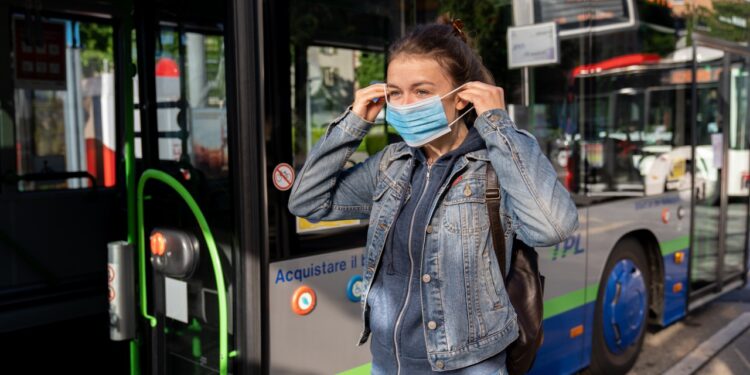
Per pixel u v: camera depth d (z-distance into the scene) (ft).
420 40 5.74
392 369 5.97
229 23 7.82
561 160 12.42
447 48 5.71
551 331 12.48
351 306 9.02
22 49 13.58
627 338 14.93
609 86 13.57
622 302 14.64
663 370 15.35
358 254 9.07
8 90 13.56
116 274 9.23
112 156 15.19
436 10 10.12
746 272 20.25
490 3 11.04
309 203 6.45
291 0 8.34
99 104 14.76
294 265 8.36
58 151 14.38
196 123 8.30
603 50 13.37
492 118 5.63
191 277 8.53
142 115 9.16
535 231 5.41
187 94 8.39
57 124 14.28
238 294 7.97
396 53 5.82
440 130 5.77
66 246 14.90
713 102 17.70
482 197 5.74
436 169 5.92
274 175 8.14
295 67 8.38
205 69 8.16
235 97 7.83
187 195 8.35
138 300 9.44
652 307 15.98
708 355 16.24
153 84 8.92
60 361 14.38
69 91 14.32
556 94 12.30
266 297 8.10
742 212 19.86
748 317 19.39
